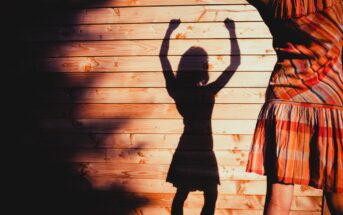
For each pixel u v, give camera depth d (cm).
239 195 226
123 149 232
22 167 239
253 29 215
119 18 223
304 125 117
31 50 232
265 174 125
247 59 217
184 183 229
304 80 117
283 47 120
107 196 236
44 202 239
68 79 231
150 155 230
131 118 229
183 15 218
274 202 124
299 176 117
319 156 115
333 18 111
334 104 115
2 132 238
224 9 215
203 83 221
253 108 220
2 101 236
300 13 112
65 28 228
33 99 235
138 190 233
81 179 237
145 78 226
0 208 239
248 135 222
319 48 113
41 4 227
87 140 234
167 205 232
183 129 226
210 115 223
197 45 220
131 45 224
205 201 228
